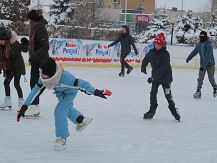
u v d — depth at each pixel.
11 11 26.08
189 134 7.61
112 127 7.82
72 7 37.56
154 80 8.58
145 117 8.78
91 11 38.62
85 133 7.23
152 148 6.47
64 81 5.91
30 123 7.70
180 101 11.90
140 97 11.98
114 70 20.02
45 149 6.08
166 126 8.20
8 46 8.38
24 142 6.40
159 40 8.34
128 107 10.16
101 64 20.61
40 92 5.95
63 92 6.09
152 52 8.49
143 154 6.09
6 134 6.82
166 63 8.42
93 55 20.33
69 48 19.56
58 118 6.06
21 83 13.36
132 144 6.65
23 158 5.58
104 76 17.14
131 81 15.98
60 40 19.20
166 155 6.09
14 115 8.34
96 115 8.93
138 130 7.69
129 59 21.52
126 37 17.38
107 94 5.89
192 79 18.45
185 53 23.34
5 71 8.60
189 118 9.24
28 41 8.61
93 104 10.30
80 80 5.96
